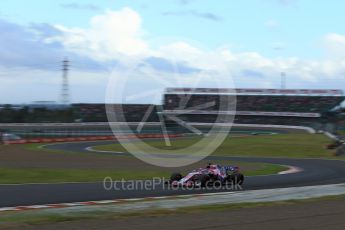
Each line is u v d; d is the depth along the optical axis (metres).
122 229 9.09
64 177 24.05
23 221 9.98
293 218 10.60
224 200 14.94
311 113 108.12
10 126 89.44
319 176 27.22
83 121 106.75
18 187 19.27
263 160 42.94
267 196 16.22
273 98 117.38
